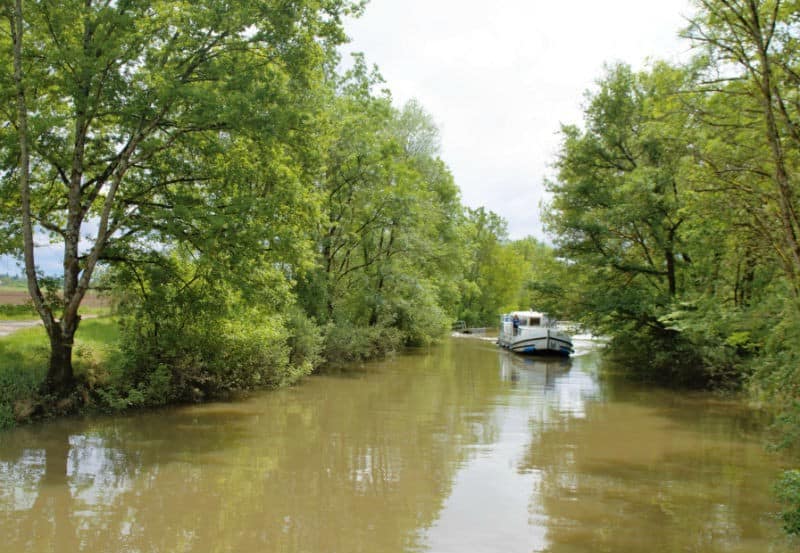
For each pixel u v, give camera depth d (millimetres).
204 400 17562
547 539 7809
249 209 14555
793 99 9266
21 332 18641
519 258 72562
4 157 14109
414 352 37438
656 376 24859
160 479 10070
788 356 10523
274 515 8547
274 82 14594
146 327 16344
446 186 39094
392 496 9492
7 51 13547
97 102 13195
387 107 28781
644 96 23688
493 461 11695
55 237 15953
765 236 9945
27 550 7176
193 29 14211
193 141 15133
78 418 14000
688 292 19859
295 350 21859
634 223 23266
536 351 34750
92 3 14367
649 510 8953
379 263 31047
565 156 25844
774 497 9492
